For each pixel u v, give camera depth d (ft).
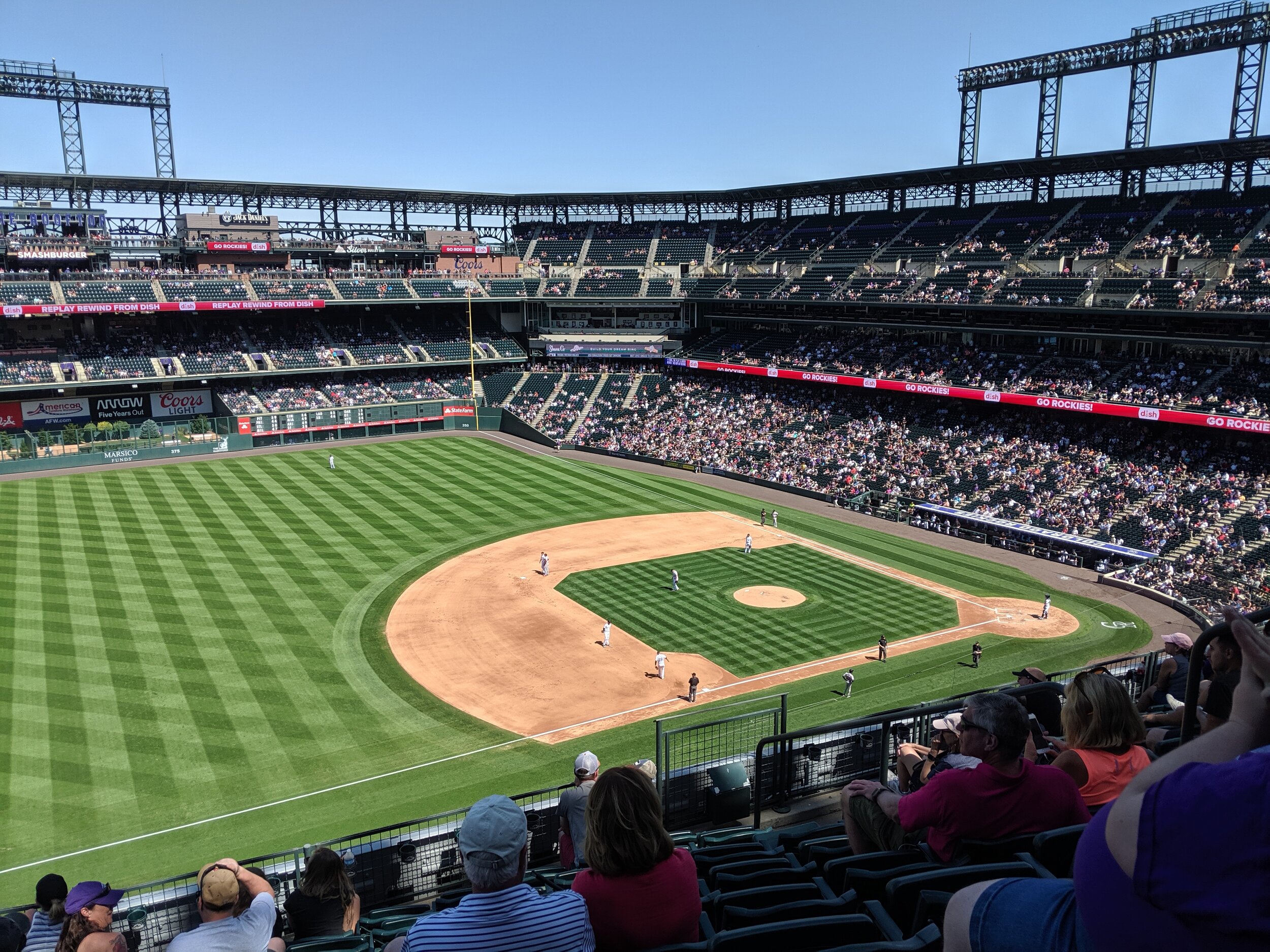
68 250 297.53
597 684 131.75
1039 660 139.54
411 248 354.95
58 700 121.39
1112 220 254.06
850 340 296.51
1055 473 212.23
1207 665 40.73
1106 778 22.75
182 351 304.50
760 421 281.74
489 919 16.78
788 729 114.73
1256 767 7.73
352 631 148.56
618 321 360.07
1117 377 221.66
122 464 264.72
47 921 31.37
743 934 16.71
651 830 18.19
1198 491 190.39
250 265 333.62
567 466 272.31
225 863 25.96
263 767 107.45
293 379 320.91
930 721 45.34
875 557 190.29
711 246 360.89
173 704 121.80
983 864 18.37
